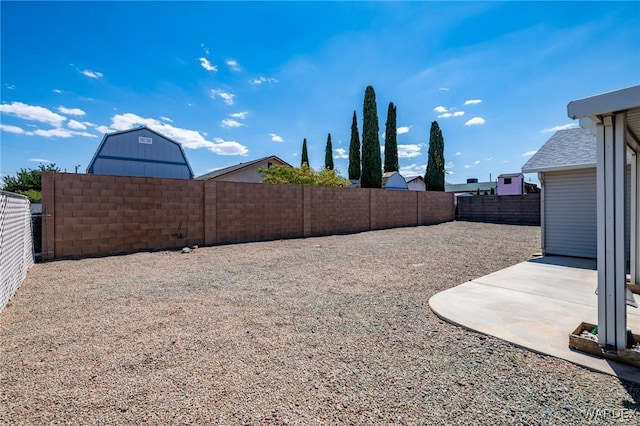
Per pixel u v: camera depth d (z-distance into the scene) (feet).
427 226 55.06
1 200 12.85
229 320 11.91
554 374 7.95
